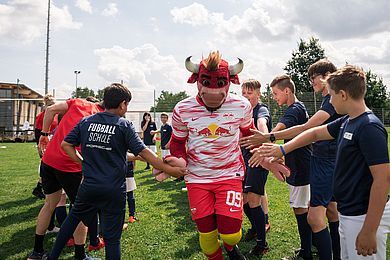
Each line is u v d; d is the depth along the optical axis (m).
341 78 2.51
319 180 3.40
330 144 3.35
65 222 3.35
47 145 4.04
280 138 3.41
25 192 8.02
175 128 3.30
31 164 13.27
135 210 6.37
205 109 3.16
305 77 46.34
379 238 2.48
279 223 5.35
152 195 7.75
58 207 4.52
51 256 3.33
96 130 3.28
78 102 4.14
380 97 40.31
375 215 2.29
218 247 3.27
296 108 4.03
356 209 2.49
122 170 3.30
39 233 3.90
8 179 9.91
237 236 3.11
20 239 4.79
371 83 40.59
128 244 4.60
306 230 3.87
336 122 2.89
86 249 4.44
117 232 3.32
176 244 4.57
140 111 30.17
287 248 4.32
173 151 3.37
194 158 3.25
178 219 5.74
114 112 3.44
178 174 3.22
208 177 3.23
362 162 2.46
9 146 22.92
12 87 34.03
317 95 26.20
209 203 3.20
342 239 2.65
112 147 3.25
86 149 3.30
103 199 3.21
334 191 2.67
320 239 3.37
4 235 4.96
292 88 4.13
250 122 3.40
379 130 2.36
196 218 3.20
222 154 3.21
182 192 8.08
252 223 4.65
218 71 2.96
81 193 3.26
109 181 3.21
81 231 3.77
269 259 4.00
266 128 4.02
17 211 6.30
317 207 3.39
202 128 3.17
